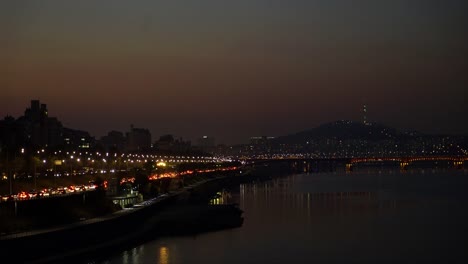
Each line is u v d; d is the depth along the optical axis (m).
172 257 156.38
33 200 164.12
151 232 190.88
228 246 172.25
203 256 158.00
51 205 169.00
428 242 179.00
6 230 144.75
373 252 164.25
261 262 151.50
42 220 160.00
